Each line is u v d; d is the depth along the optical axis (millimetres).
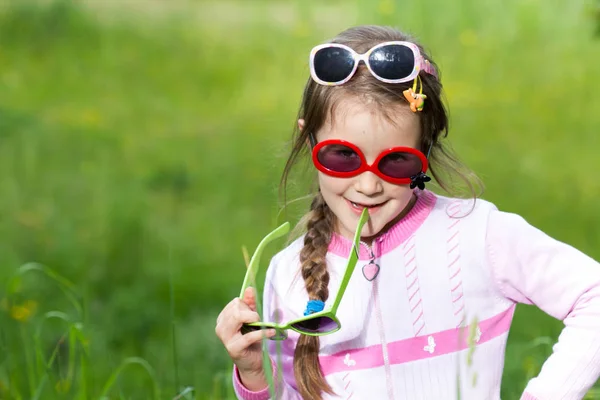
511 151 9164
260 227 8047
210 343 5699
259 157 9758
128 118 11477
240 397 2537
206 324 6090
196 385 4195
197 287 6766
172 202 8664
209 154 10039
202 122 11312
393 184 2430
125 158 9898
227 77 13117
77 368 4039
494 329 2531
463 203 2609
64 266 6965
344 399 2570
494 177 8422
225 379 4402
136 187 8906
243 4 17734
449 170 2803
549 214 7484
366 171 2404
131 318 6172
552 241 2479
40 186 8859
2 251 7160
